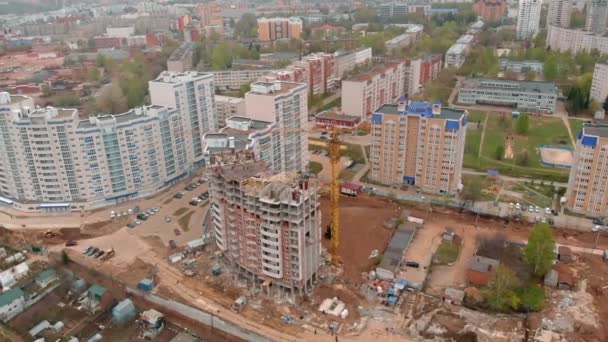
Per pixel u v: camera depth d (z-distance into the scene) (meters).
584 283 197.62
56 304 197.12
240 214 190.88
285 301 191.88
